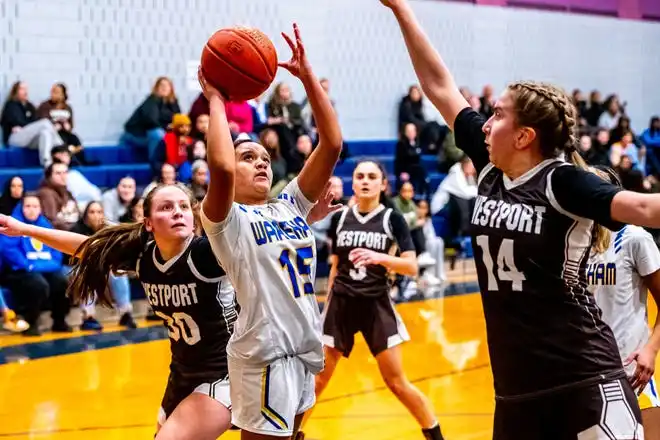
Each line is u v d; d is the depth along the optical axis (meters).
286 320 3.55
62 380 7.56
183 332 4.04
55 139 11.30
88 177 11.45
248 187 3.69
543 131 3.12
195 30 13.24
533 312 3.18
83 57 12.28
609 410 3.13
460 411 6.76
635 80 20.22
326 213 4.12
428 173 14.63
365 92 15.42
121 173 11.75
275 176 11.46
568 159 3.26
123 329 9.52
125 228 4.16
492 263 3.24
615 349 3.25
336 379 7.79
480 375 7.82
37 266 9.17
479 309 10.77
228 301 4.02
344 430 6.32
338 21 14.98
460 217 13.39
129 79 12.68
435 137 15.02
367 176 6.07
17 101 11.41
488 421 6.50
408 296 11.60
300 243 3.64
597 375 3.16
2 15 11.59
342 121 15.17
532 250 3.12
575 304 3.18
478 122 3.46
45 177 9.74
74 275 4.33
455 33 16.61
